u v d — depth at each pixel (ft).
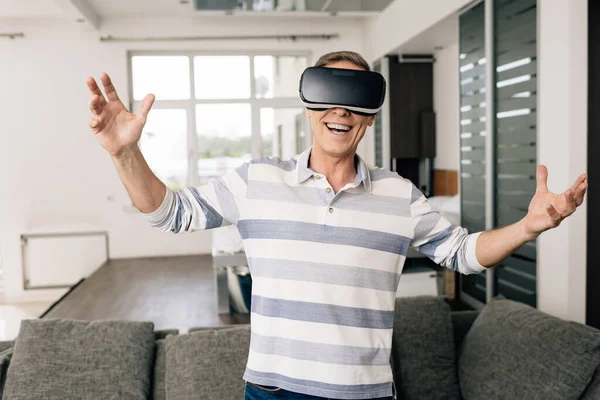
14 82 22.09
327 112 4.19
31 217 22.48
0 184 22.24
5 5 19.61
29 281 22.52
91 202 22.72
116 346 7.16
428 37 17.46
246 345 7.31
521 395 6.76
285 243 4.11
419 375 7.68
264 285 4.14
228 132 23.82
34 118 22.26
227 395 6.97
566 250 9.77
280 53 23.72
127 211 22.91
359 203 4.24
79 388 6.86
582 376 6.46
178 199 4.20
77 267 22.72
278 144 24.07
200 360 7.14
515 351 7.13
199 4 17.69
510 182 11.57
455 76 18.94
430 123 20.84
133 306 15.19
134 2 20.35
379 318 4.17
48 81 22.24
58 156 22.45
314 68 4.19
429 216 4.38
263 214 4.20
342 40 23.70
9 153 22.24
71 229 22.67
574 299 9.77
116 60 22.58
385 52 20.51
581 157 9.68
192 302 15.43
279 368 4.01
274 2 18.26
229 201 4.31
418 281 11.48
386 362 4.17
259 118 23.88
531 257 10.89
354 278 4.08
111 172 22.72
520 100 11.10
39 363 6.93
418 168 21.76
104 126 3.70
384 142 21.22
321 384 3.93
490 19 12.06
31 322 7.32
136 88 23.21
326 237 4.12
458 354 8.13
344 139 4.22
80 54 22.33
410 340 7.81
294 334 4.00
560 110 9.83
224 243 12.91
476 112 13.09
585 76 9.59
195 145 23.67
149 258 22.80
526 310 7.57
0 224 22.27
